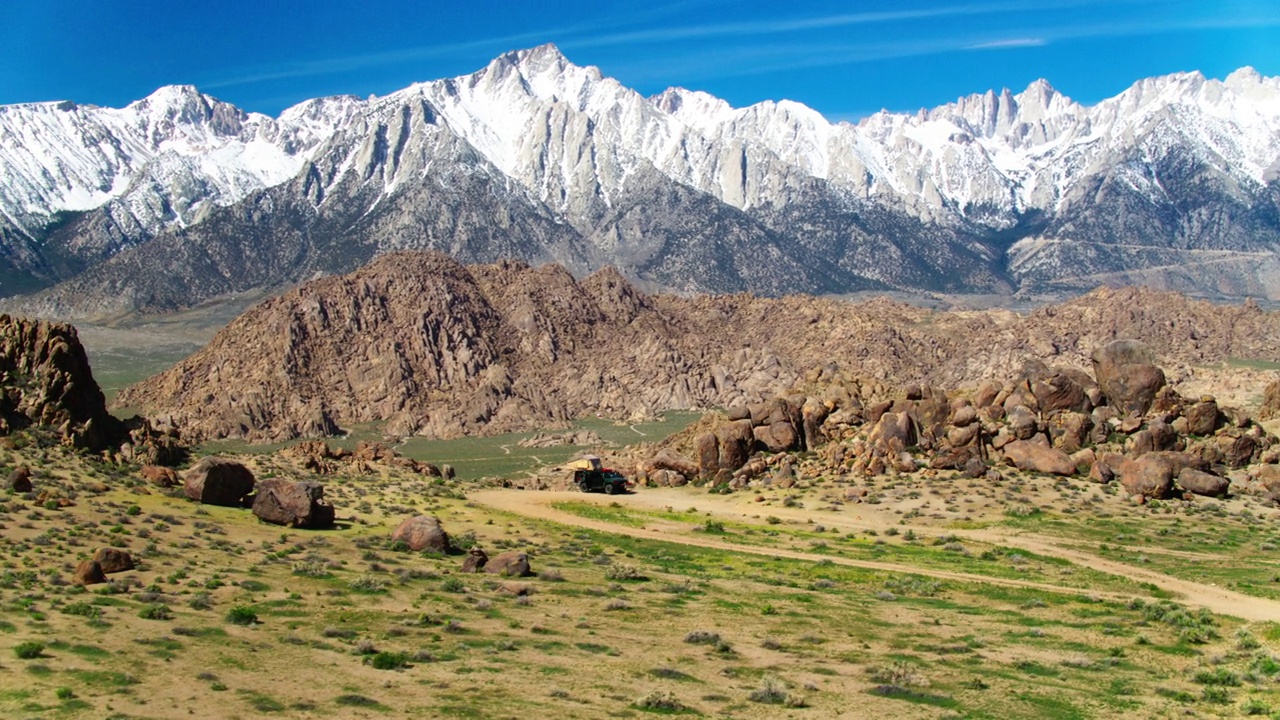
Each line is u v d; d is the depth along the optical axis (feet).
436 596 192.54
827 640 176.86
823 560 254.27
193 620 164.35
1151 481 327.26
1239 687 156.46
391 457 416.26
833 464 363.35
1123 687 155.53
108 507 242.37
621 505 330.13
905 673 153.58
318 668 145.07
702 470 380.99
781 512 319.88
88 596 172.65
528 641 165.99
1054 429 371.56
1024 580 237.04
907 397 391.04
